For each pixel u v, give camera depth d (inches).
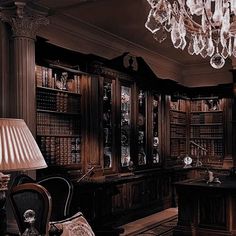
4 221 81.7
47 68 195.3
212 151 340.2
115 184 223.9
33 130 173.9
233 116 318.0
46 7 177.9
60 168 198.1
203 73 357.7
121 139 252.2
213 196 204.1
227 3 197.6
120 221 239.0
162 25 217.9
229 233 199.0
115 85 245.4
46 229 99.4
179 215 214.2
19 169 77.0
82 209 194.2
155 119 299.4
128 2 194.4
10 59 175.2
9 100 174.1
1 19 172.1
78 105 217.5
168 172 296.8
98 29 240.8
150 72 282.4
